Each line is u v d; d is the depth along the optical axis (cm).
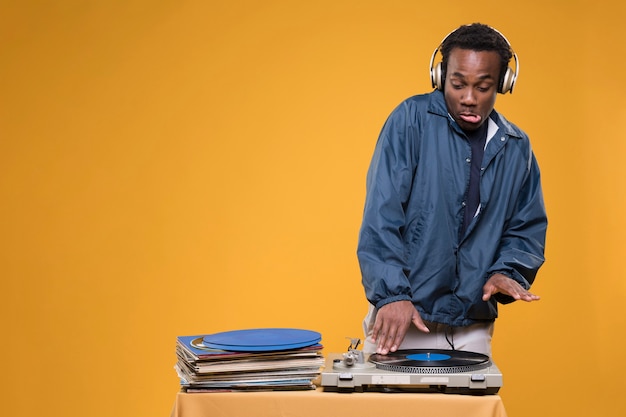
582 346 477
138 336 477
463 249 261
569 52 484
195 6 488
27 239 479
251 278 477
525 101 482
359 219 477
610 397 475
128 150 482
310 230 478
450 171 257
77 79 484
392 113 262
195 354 202
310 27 486
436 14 483
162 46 486
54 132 482
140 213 480
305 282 477
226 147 482
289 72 484
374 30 484
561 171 480
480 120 249
